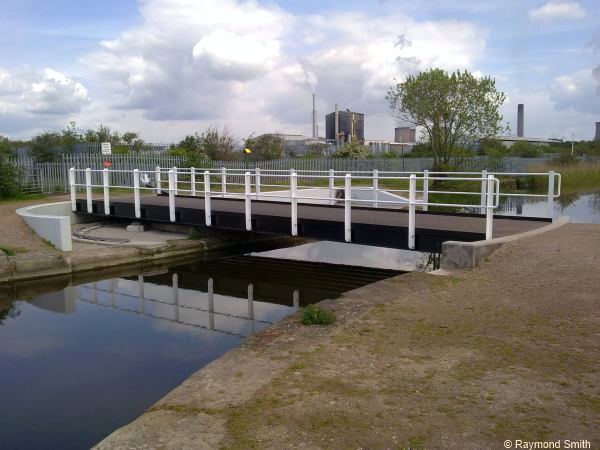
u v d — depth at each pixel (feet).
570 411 12.73
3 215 57.47
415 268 48.24
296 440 11.75
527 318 19.62
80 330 30.89
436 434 11.81
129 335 29.73
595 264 25.49
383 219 42.96
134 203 60.03
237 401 13.84
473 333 18.38
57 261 44.29
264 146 142.51
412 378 14.85
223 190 64.23
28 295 40.78
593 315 19.40
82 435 18.11
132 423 13.00
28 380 23.20
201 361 25.13
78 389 22.12
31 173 85.35
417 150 154.81
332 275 46.57
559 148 217.36
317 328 19.43
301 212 48.78
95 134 138.82
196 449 11.59
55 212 65.72
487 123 99.60
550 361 15.71
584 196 110.32
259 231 46.55
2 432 18.35
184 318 33.42
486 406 13.08
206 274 47.78
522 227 37.96
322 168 125.18
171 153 107.65
